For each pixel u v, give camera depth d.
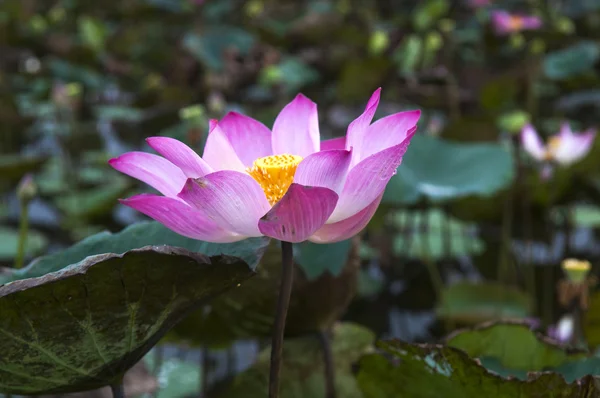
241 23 8.00
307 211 2.06
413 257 4.07
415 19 5.69
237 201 2.13
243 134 2.74
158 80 5.43
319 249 3.14
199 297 2.45
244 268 2.40
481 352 3.07
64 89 4.70
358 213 2.22
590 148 3.87
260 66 5.75
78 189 4.50
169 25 7.74
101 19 8.51
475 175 3.72
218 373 3.70
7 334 2.27
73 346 2.38
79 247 2.88
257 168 2.50
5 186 4.38
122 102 6.22
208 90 5.34
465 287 3.81
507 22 4.91
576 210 4.33
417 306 4.04
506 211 3.92
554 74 5.13
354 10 8.32
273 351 2.38
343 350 3.29
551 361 3.06
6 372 2.44
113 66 6.50
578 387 2.56
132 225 2.94
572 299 3.39
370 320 3.98
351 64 4.94
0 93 4.80
